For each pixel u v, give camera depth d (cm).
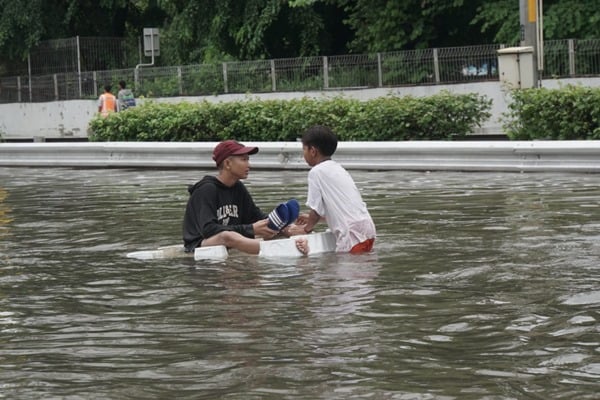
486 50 3030
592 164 1709
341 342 611
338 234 966
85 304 757
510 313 673
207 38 4100
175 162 2245
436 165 1875
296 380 532
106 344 629
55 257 993
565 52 2920
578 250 913
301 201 1445
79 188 1820
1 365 584
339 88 3328
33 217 1362
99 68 4397
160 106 2702
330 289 777
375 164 1956
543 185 1534
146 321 691
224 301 746
